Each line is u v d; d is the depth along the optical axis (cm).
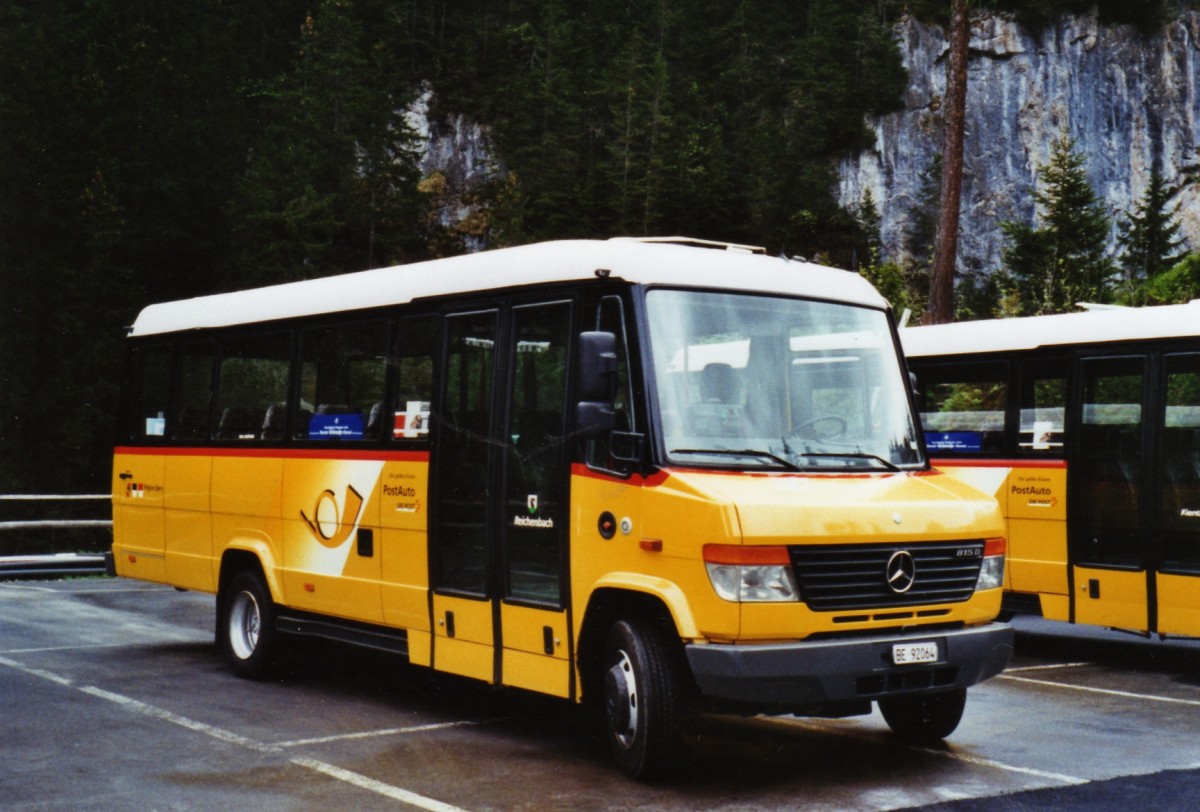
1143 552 1108
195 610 1494
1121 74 13312
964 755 763
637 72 12625
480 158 13562
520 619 769
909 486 720
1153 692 1010
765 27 14325
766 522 644
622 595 698
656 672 675
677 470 680
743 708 679
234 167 8794
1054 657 1221
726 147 13075
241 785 676
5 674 1034
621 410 715
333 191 9875
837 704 683
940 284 2238
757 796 658
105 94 7712
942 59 13462
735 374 729
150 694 953
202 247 8144
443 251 11962
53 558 1909
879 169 13138
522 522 773
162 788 668
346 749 769
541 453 762
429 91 14075
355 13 13925
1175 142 13275
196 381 1131
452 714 888
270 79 12012
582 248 773
